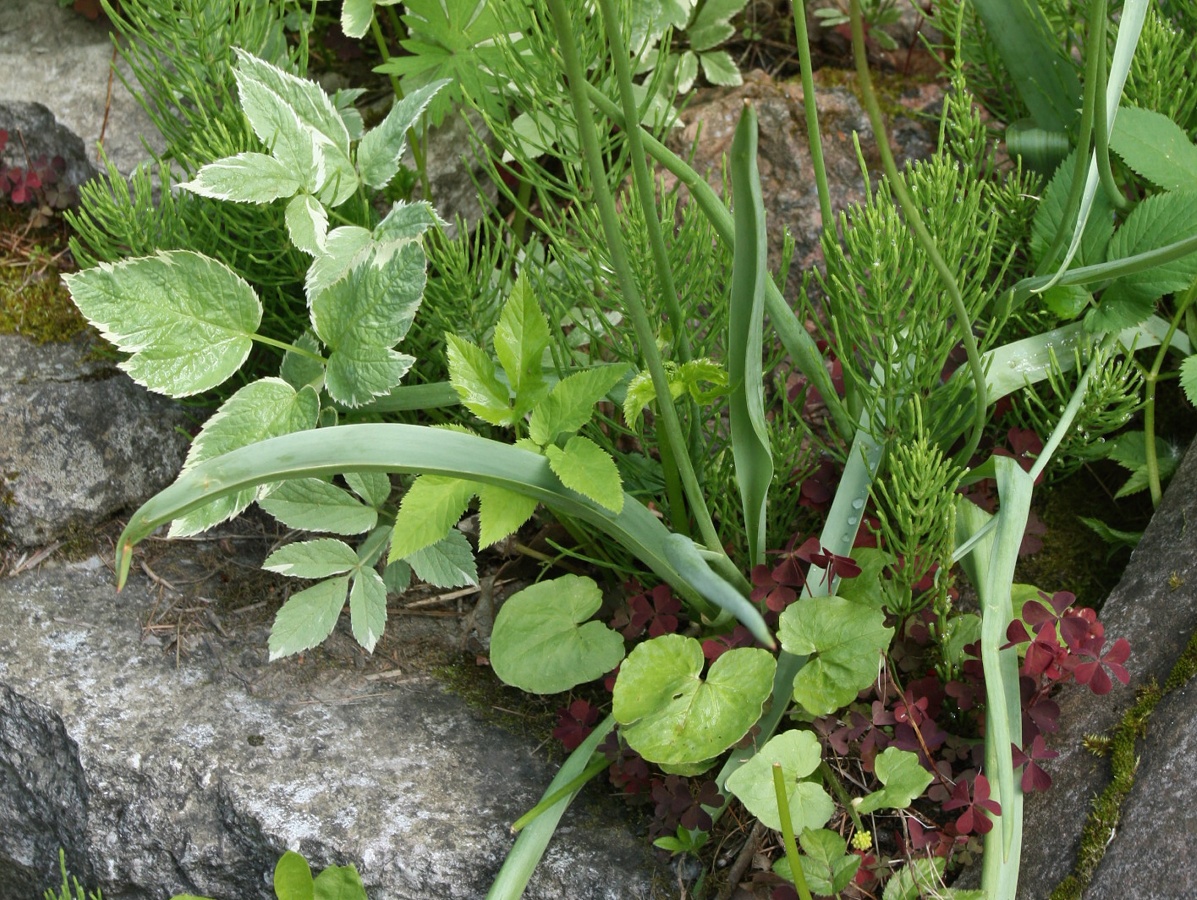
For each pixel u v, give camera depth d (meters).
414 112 1.03
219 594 1.06
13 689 1.02
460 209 1.13
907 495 0.96
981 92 1.13
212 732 1.00
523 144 1.10
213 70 1.07
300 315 1.08
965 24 1.11
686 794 0.95
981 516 0.98
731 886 0.95
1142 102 1.04
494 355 1.04
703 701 0.93
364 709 1.01
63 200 1.15
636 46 1.11
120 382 1.10
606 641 0.98
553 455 0.93
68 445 1.08
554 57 1.01
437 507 0.94
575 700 1.01
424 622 1.05
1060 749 0.95
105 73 1.16
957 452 1.03
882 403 1.00
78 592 1.06
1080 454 1.01
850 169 1.13
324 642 1.04
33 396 1.08
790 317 0.98
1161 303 1.05
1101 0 0.94
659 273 0.94
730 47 1.18
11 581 1.07
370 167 1.03
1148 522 1.02
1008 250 1.07
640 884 0.95
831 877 0.92
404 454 0.90
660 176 1.11
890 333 0.96
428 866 0.96
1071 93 1.06
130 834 1.00
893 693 0.98
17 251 1.15
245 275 1.06
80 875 1.01
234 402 0.99
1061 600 0.94
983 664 0.92
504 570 1.06
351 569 1.01
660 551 0.95
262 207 1.04
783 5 1.17
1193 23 1.07
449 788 0.98
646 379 0.95
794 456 1.00
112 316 0.98
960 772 0.96
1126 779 0.92
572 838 0.96
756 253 0.89
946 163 0.99
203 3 1.05
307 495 1.01
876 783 0.97
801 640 0.94
